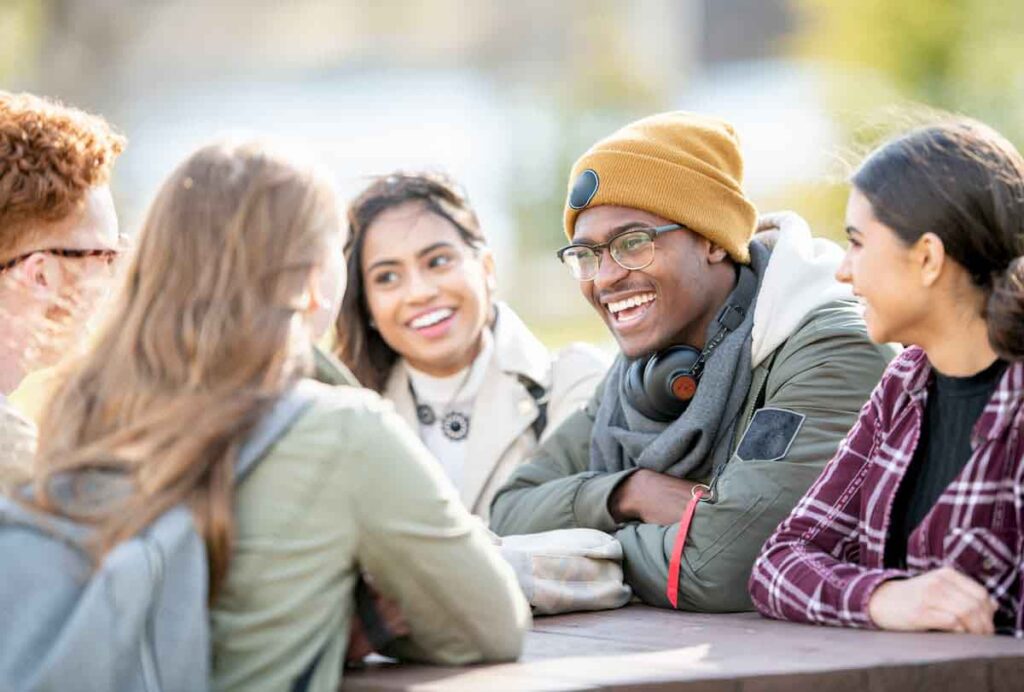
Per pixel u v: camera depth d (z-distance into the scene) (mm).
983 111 18469
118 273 4555
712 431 4961
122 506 3273
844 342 4797
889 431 4129
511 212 29094
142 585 3205
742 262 5105
